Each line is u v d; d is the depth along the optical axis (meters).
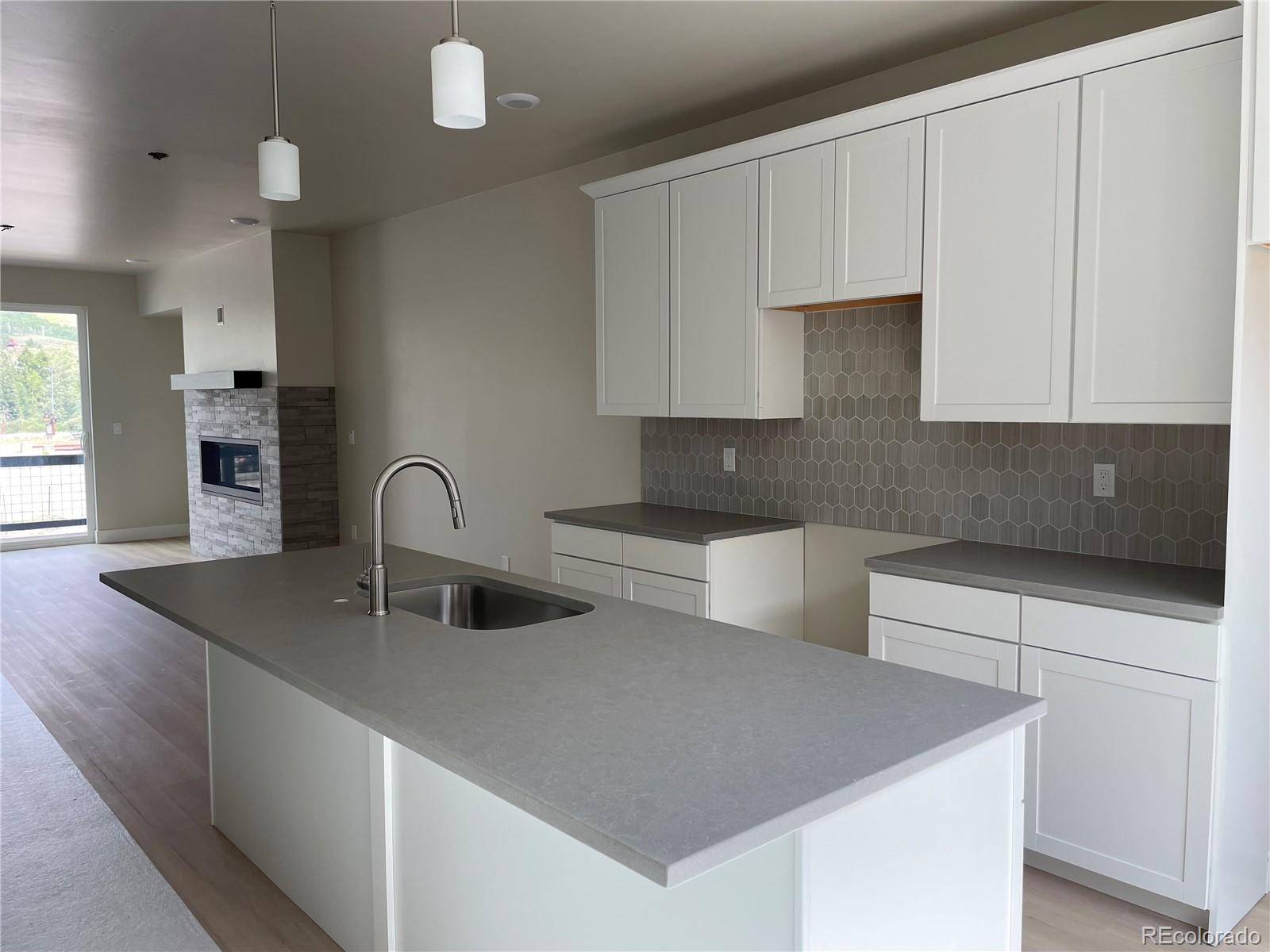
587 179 4.80
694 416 3.84
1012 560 2.90
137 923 2.43
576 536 4.14
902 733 1.45
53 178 5.09
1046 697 2.55
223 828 2.91
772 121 3.87
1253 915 2.46
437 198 5.68
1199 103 2.34
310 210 6.05
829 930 1.30
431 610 2.73
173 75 3.46
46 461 8.86
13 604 6.39
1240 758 2.34
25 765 3.53
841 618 3.77
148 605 2.46
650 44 3.20
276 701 2.48
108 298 9.03
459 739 1.44
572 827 1.16
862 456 3.64
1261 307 2.29
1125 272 2.50
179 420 9.51
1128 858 2.42
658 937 1.44
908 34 3.13
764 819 1.15
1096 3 2.88
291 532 7.03
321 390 7.13
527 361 5.31
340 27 3.02
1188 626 2.27
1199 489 2.73
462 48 1.78
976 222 2.82
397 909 1.98
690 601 3.60
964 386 2.89
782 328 3.66
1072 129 2.59
